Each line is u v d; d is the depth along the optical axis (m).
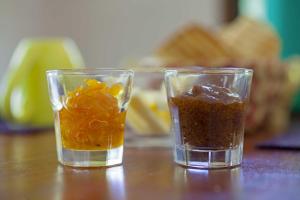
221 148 0.37
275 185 0.31
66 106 0.38
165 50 0.68
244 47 0.71
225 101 0.37
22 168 0.38
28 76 0.70
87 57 0.97
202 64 0.61
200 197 0.29
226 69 0.37
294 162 0.40
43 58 0.70
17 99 0.71
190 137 0.37
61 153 0.39
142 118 0.53
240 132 0.38
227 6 1.13
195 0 1.09
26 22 0.88
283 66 0.72
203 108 0.37
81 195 0.30
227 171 0.36
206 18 1.11
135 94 0.52
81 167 0.38
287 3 1.02
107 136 0.38
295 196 0.29
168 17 1.07
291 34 1.02
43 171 0.37
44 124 0.70
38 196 0.30
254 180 0.33
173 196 0.29
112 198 0.29
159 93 0.54
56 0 0.93
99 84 0.38
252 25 0.74
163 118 0.53
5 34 0.85
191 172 0.35
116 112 0.38
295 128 0.72
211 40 0.67
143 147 0.49
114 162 0.39
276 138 0.56
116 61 1.01
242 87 0.38
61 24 0.94
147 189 0.31
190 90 0.37
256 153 0.45
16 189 0.31
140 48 1.04
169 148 0.48
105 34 0.99
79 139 0.38
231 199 0.28
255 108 0.63
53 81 0.39
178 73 0.37
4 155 0.44
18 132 0.63
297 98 1.00
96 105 0.37
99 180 0.33
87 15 0.97
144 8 1.04
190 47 0.67
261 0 1.07
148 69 0.55
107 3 1.00
